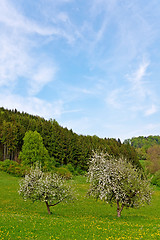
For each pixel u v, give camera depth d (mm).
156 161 98750
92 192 29094
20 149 93375
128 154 108875
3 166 66812
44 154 76812
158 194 57562
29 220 22328
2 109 140750
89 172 29672
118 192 27359
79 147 96312
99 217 28656
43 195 28438
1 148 96688
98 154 30578
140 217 28984
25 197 29234
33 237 17219
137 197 27484
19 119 106750
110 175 27969
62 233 18609
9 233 17500
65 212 33188
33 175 30172
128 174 28047
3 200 37969
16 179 57875
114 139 133875
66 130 115125
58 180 30234
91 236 17953
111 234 18516
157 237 17297
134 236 17859
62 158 87938
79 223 22516
